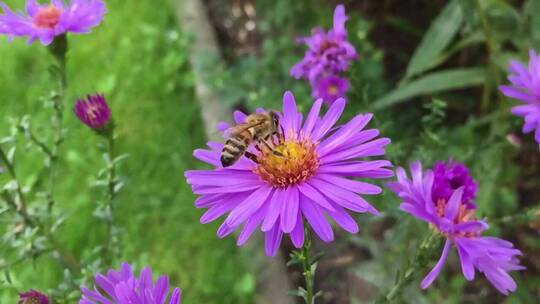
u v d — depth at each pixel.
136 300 0.08
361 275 0.14
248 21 0.24
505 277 0.08
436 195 0.09
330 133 0.10
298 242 0.08
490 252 0.08
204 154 0.10
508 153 0.16
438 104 0.12
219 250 0.17
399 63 0.21
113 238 0.12
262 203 0.09
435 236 0.09
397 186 0.09
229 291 0.17
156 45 0.23
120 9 0.25
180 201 0.19
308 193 0.09
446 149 0.15
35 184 0.19
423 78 0.16
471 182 0.09
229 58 0.23
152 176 0.20
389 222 0.16
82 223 0.18
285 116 0.10
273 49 0.20
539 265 0.16
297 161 0.09
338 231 0.17
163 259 0.18
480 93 0.19
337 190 0.08
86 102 0.12
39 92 0.22
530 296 0.15
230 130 0.10
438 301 0.15
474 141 0.17
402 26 0.20
